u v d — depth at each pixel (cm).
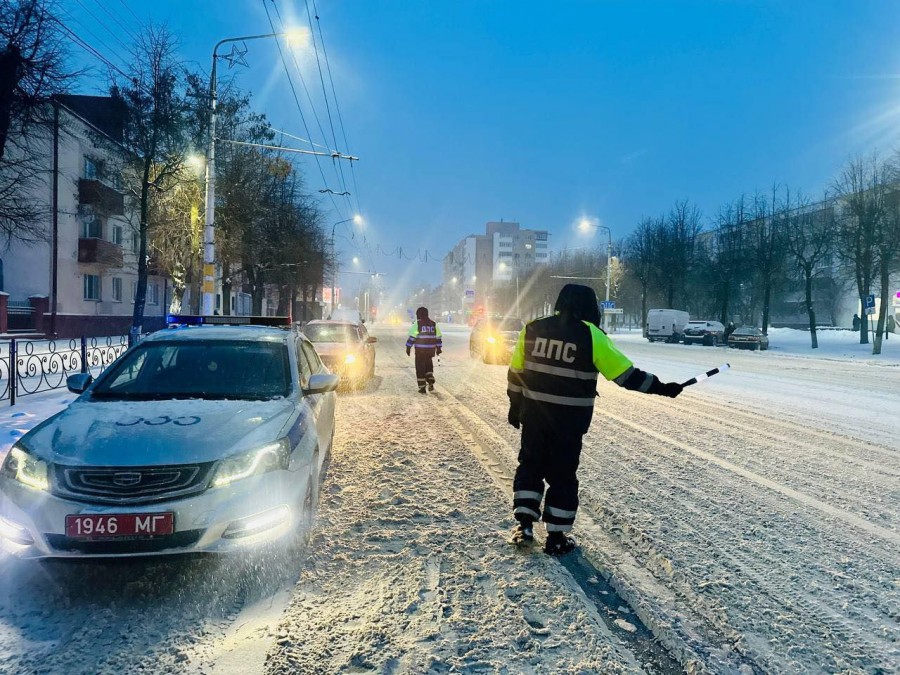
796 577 343
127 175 1955
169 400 395
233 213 2214
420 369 1103
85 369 1120
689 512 454
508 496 483
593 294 376
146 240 1836
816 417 910
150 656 255
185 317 625
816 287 5619
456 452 630
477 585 326
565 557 369
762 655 263
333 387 459
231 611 295
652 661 259
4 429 673
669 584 331
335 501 462
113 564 296
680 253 4525
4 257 2436
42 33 1195
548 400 364
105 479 300
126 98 1727
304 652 260
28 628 276
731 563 361
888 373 1755
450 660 255
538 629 282
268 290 3950
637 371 346
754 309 4984
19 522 298
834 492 512
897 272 2945
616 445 695
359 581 329
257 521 317
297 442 362
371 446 654
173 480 305
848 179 2717
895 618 298
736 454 654
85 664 249
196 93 1822
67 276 2591
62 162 2519
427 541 386
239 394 417
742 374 1662
